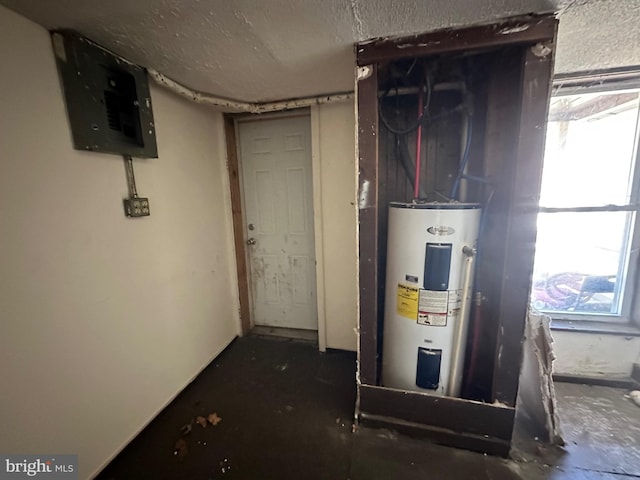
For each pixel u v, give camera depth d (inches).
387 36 48.9
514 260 50.4
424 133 69.9
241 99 79.9
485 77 59.6
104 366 53.6
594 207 73.0
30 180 41.9
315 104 80.7
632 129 70.4
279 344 99.5
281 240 102.6
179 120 73.5
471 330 62.8
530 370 62.8
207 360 86.3
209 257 87.2
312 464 55.4
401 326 61.8
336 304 91.5
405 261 59.2
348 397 73.5
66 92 46.3
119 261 56.7
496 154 56.8
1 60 38.7
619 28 47.2
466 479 51.9
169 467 54.9
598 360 74.9
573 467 53.4
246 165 100.4
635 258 73.7
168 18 42.3
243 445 59.7
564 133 73.0
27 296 41.7
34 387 42.7
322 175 86.0
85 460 50.1
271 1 38.8
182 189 75.0
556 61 60.8
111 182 54.9
